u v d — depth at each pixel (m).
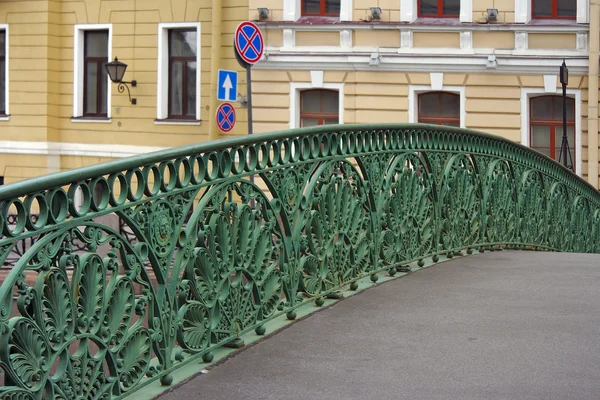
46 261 4.24
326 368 5.82
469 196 11.02
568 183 16.27
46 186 4.20
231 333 6.07
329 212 7.55
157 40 26.80
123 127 27.20
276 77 25.31
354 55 24.67
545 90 23.94
